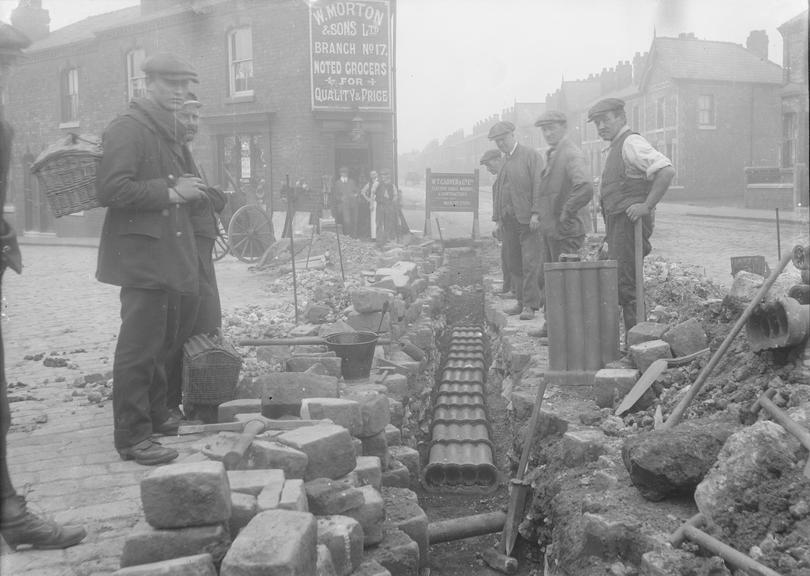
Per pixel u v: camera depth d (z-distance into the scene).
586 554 3.38
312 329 6.85
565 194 7.29
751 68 37.75
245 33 17.55
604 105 5.75
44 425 4.52
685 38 38.41
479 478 5.76
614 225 5.86
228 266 14.66
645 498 3.51
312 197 16.91
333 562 3.17
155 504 2.81
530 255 8.27
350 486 3.58
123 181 3.63
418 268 11.64
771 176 28.92
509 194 8.33
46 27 21.30
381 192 17.02
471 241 18.14
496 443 6.48
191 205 4.36
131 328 3.79
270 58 17.25
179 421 4.34
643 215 5.63
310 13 17.14
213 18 17.78
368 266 12.92
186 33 18.09
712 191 37.91
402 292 9.21
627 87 42.06
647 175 5.60
